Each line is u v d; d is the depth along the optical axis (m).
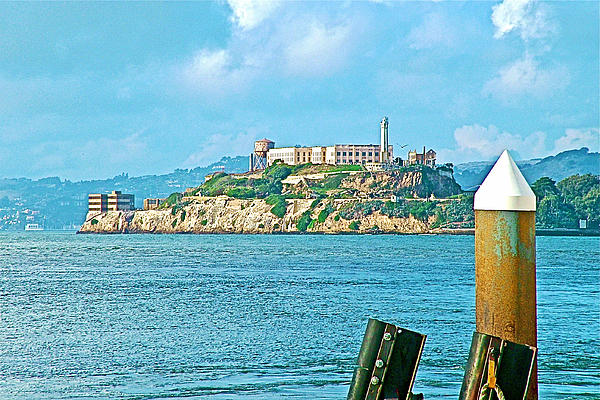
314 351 69.38
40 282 157.00
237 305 110.50
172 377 58.00
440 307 104.94
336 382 55.53
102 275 179.62
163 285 148.12
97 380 57.44
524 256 16.88
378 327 15.64
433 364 60.25
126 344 74.38
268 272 188.88
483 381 15.57
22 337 79.50
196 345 73.31
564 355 63.91
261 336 78.94
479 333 15.89
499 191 16.92
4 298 122.25
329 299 118.50
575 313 93.12
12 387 55.31
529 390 16.77
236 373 59.22
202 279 165.50
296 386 54.22
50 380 57.66
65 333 82.44
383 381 15.34
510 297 16.91
